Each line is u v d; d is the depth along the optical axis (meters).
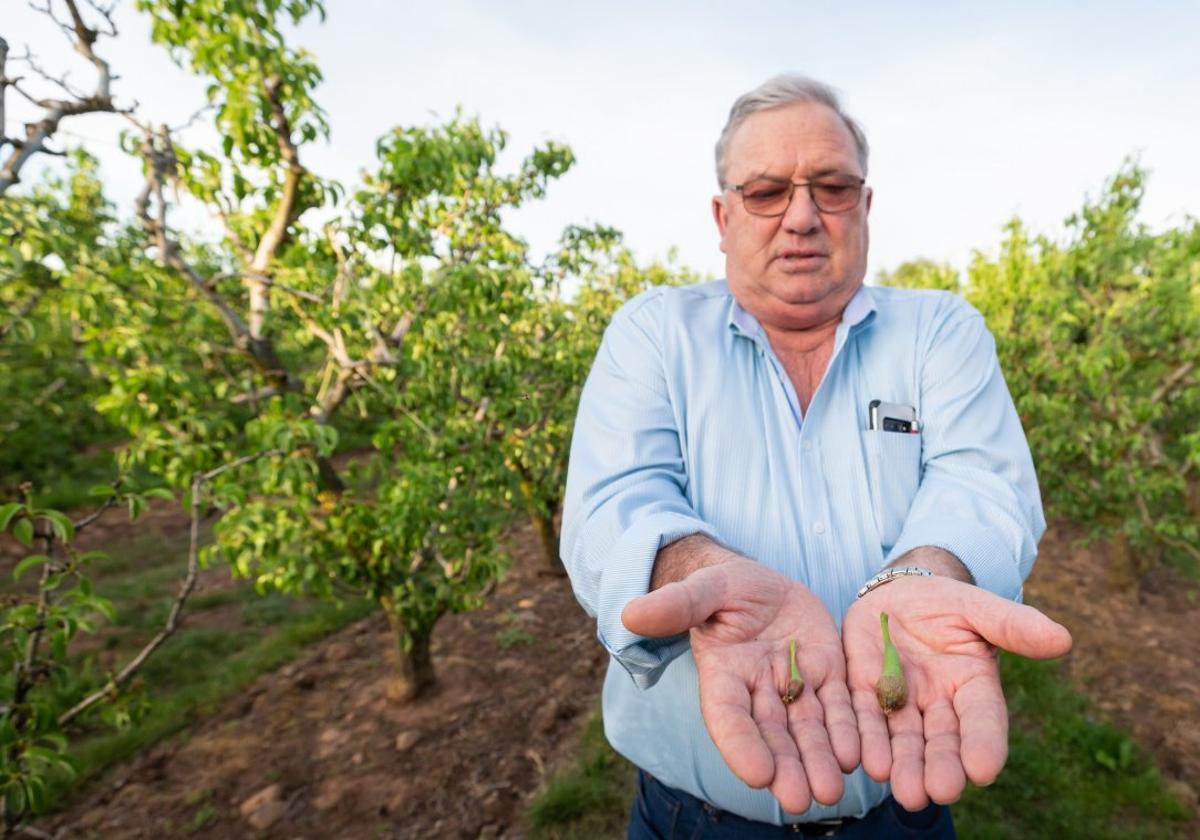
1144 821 3.13
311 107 2.92
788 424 1.45
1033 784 3.33
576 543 1.36
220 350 3.30
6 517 1.93
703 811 1.56
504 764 3.66
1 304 2.83
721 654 1.06
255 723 4.08
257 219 3.38
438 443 3.52
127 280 2.86
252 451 3.18
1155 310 5.00
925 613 1.10
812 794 0.93
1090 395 5.53
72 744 3.82
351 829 3.23
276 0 2.74
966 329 1.46
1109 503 5.43
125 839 3.17
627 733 1.63
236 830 3.23
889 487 1.41
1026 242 6.50
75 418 10.05
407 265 3.29
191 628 5.36
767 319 1.49
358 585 3.73
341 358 3.29
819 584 1.40
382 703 4.25
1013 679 4.21
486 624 5.37
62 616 2.05
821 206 1.37
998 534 1.25
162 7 2.70
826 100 1.42
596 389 1.56
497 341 4.25
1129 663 4.52
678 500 1.35
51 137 2.16
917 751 0.98
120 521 8.09
